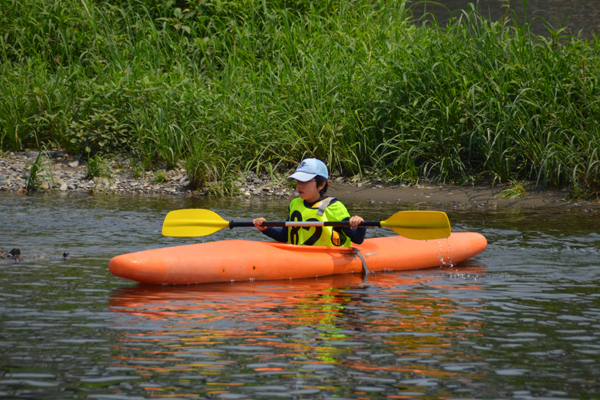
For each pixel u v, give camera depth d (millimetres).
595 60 21484
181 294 9523
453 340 7434
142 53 27234
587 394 6000
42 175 21031
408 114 21828
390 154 22516
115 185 21125
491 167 21500
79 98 24328
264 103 24188
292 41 27203
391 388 6090
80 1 29938
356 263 11469
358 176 21969
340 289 10039
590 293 9719
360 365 6641
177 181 21797
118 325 7871
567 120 20531
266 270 10703
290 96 23641
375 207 18328
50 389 6008
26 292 9312
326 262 11211
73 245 12742
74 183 21047
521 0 46531
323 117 22578
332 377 6328
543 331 7793
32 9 28922
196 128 23328
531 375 6418
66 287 9672
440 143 21594
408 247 12039
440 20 42594
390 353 6984
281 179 21906
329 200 11719
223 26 28922
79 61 26812
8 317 8094
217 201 19281
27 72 26141
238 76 25453
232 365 6609
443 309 8781
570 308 8852
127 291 9586
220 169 22031
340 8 29453
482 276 11016
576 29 38031
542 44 22594
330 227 11625
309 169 11586
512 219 16531
